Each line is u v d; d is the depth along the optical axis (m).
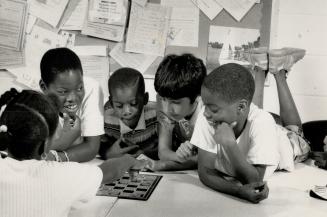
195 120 1.61
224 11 2.15
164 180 1.42
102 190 1.29
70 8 2.19
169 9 2.17
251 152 1.35
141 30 2.19
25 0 2.19
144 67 2.20
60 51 1.47
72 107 1.49
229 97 1.23
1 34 2.21
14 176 0.90
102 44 2.20
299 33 2.16
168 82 1.46
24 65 2.23
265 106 2.20
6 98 1.11
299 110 2.22
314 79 2.19
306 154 1.72
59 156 1.51
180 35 2.18
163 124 1.69
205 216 1.11
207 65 2.19
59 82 1.42
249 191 1.22
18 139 0.96
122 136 1.77
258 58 1.85
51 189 0.92
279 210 1.16
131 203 1.19
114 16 2.18
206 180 1.35
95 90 1.68
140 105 1.66
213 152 1.41
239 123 1.34
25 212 0.89
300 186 1.38
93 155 1.62
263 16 2.14
